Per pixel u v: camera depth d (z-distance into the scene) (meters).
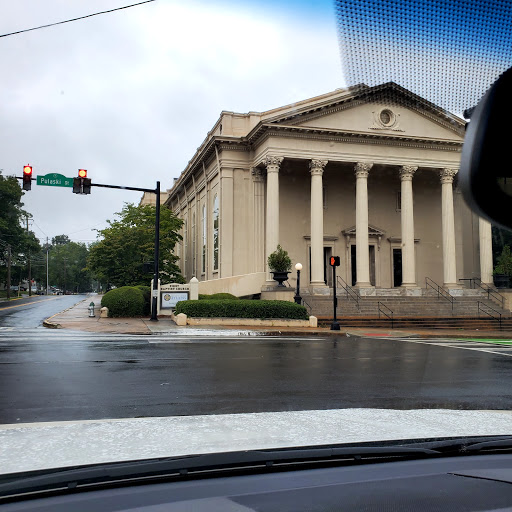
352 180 38.41
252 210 35.50
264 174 35.75
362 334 23.52
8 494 3.59
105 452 5.01
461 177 1.47
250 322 25.39
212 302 25.23
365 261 33.59
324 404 8.01
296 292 27.62
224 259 34.69
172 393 8.75
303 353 15.12
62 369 11.13
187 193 49.28
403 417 6.87
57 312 34.22
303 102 33.03
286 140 33.06
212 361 12.83
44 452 5.03
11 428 6.12
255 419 6.68
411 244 34.69
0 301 55.78
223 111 36.16
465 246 38.06
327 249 37.88
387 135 33.69
